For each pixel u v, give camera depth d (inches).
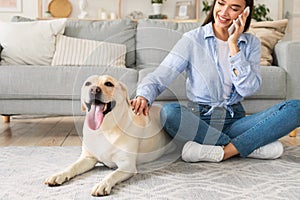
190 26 131.2
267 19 197.5
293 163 79.4
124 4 204.4
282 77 109.7
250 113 110.5
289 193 61.8
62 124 131.0
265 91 108.9
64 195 60.1
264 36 125.4
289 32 205.6
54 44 121.6
